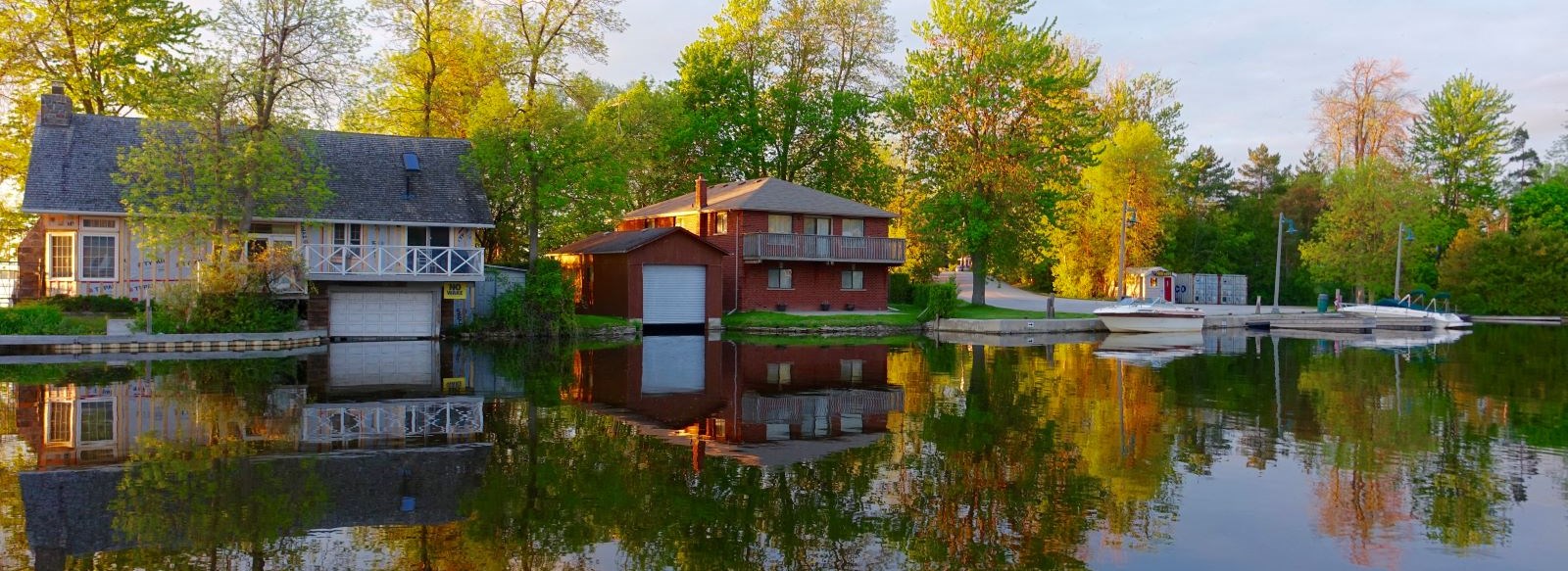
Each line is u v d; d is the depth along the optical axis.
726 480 11.09
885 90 52.88
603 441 13.39
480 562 8.05
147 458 11.77
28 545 8.25
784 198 42.41
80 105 36.28
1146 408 16.80
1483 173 65.62
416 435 13.62
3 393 17.16
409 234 32.97
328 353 26.36
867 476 11.34
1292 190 70.62
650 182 52.38
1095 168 60.09
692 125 48.88
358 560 8.02
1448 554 8.49
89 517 9.14
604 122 37.00
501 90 34.59
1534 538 8.98
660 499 10.20
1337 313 46.03
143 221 27.22
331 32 29.56
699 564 8.09
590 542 8.68
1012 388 19.73
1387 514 9.77
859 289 44.88
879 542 8.77
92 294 29.27
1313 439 13.92
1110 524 9.38
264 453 12.17
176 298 27.00
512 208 37.66
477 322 33.19
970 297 57.50
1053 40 48.34
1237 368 24.11
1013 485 10.95
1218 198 82.12
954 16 43.59
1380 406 17.20
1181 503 10.16
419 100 40.47
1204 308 56.25
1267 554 8.46
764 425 14.88
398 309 31.83
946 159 44.22
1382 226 52.72
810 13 52.34
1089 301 57.84
